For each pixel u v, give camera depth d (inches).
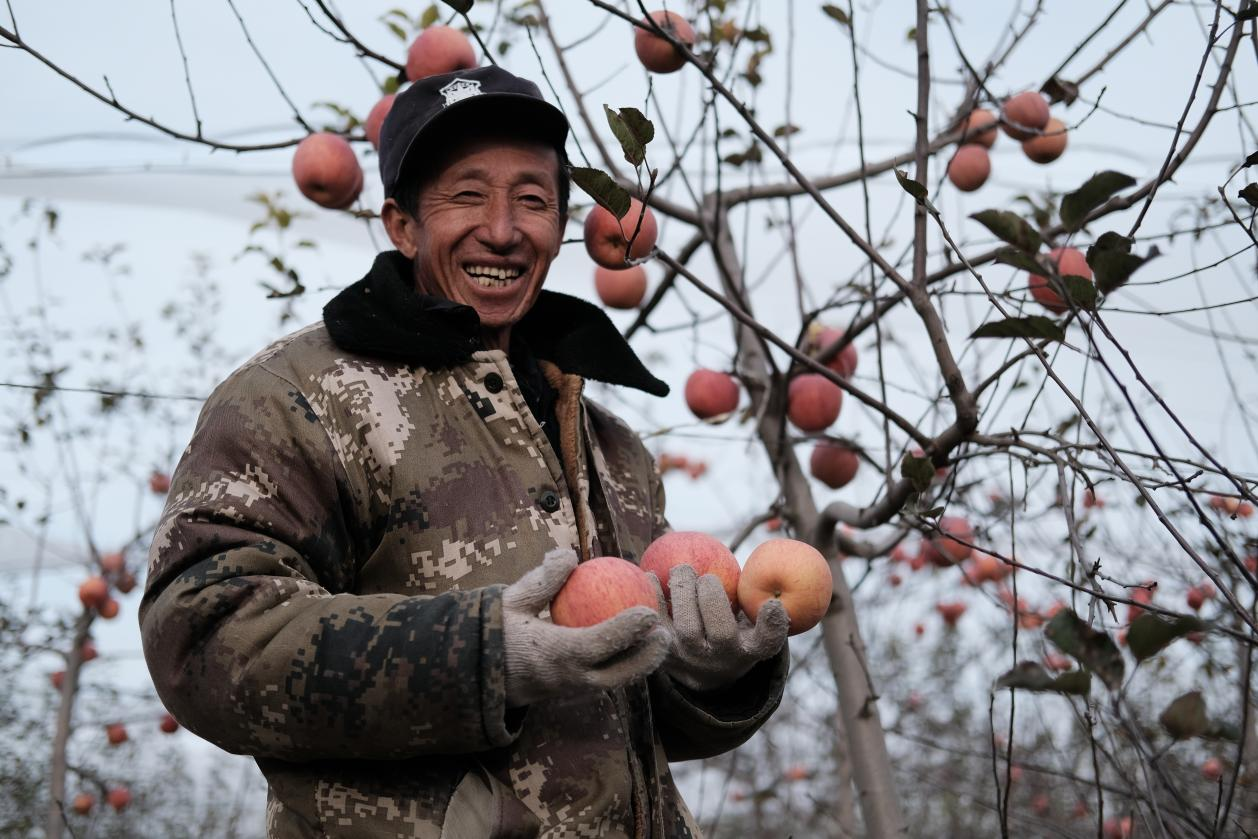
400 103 82.5
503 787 65.7
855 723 126.5
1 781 190.2
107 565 190.5
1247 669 66.8
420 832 63.4
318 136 119.5
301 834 64.4
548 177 81.7
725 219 140.6
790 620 75.3
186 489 66.6
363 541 70.0
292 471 67.4
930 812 238.5
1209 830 83.6
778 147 93.2
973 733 234.2
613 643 59.0
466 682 58.7
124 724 201.8
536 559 70.4
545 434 77.0
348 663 59.5
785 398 132.3
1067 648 61.1
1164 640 59.1
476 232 79.5
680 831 75.1
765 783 242.7
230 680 60.5
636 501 87.4
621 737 70.9
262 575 63.5
